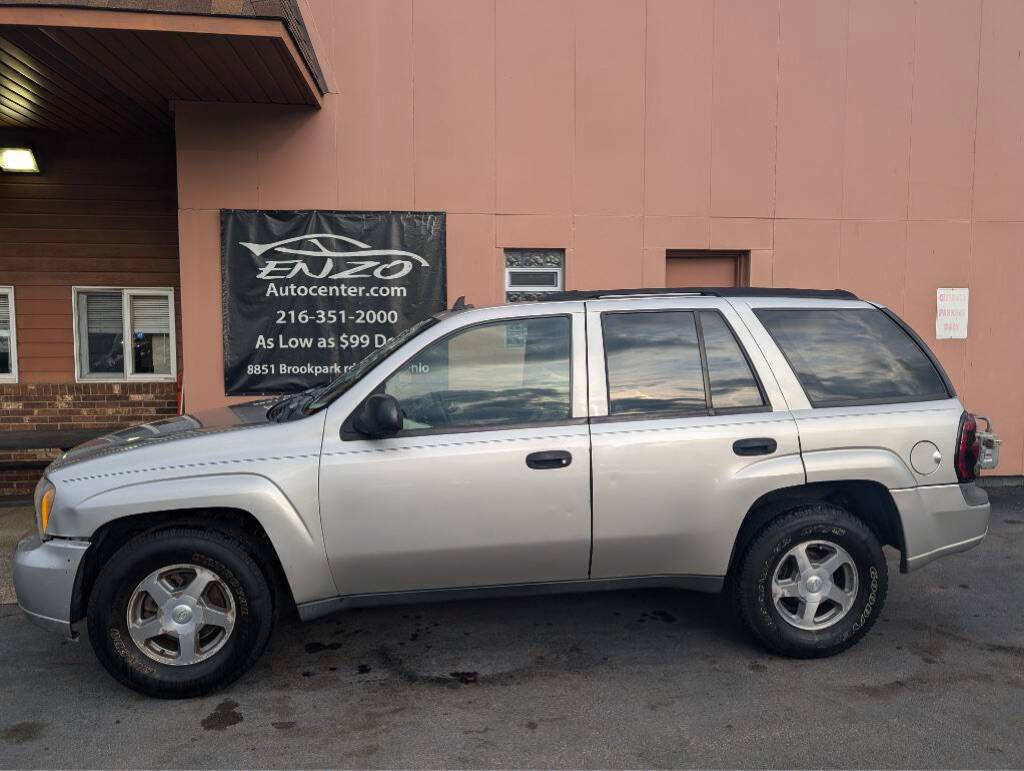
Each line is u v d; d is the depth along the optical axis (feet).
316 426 11.58
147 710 10.96
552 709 10.86
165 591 11.17
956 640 13.24
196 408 21.40
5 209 23.38
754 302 12.87
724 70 22.94
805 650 12.26
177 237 24.04
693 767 9.37
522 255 22.89
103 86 19.40
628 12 22.44
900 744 9.87
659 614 14.46
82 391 23.99
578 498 11.68
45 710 11.00
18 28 15.75
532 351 12.16
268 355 21.61
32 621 11.23
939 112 23.90
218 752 9.83
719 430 11.93
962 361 24.48
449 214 22.11
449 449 11.51
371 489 11.36
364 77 21.52
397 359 11.88
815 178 23.54
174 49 16.96
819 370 12.60
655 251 22.98
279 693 11.44
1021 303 24.57
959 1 23.76
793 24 23.15
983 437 13.47
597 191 22.66
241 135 21.06
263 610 11.37
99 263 23.84
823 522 12.10
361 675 12.03
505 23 21.98
